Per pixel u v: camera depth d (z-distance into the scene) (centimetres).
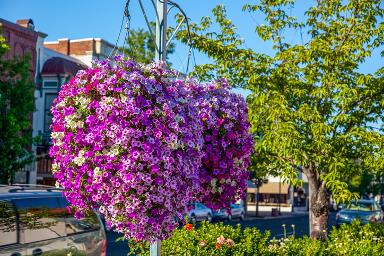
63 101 504
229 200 576
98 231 883
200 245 828
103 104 472
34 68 3272
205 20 1088
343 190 912
